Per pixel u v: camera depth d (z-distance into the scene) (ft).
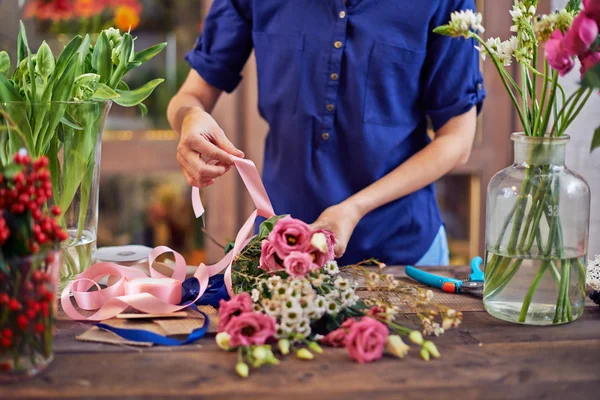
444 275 4.07
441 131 4.68
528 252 3.10
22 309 2.50
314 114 4.67
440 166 4.48
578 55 2.84
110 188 7.02
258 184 3.61
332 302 2.97
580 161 6.13
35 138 3.31
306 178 4.80
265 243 3.18
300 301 2.85
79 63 3.52
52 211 2.63
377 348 2.72
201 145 3.69
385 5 4.53
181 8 6.67
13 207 2.45
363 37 4.52
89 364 2.71
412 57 4.57
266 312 2.87
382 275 3.14
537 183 3.03
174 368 2.68
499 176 3.18
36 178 2.50
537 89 6.23
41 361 2.62
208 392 2.46
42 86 3.47
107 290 3.45
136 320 3.24
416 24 4.51
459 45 4.56
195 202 3.79
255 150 7.09
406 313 3.34
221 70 5.03
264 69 4.88
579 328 3.13
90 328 3.11
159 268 4.00
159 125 6.93
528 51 3.09
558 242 3.07
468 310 3.39
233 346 2.78
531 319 3.14
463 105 4.58
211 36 5.08
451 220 7.26
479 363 2.74
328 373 2.63
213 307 3.46
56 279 2.68
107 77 3.62
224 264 3.62
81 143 3.47
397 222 4.83
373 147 4.68
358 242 4.79
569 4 3.05
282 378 2.58
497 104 7.05
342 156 4.79
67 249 3.57
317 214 4.84
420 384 2.55
